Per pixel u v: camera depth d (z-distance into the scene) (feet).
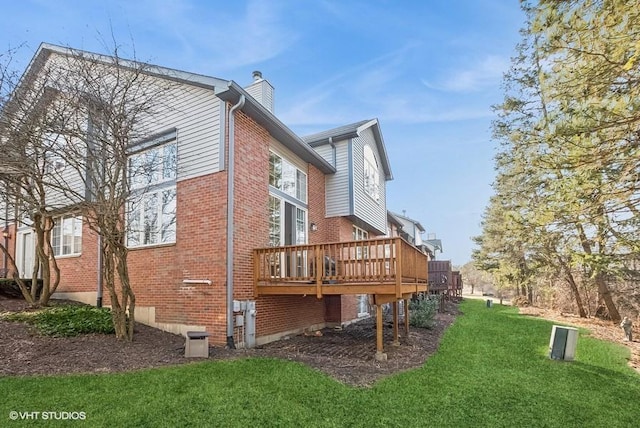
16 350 20.63
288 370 20.54
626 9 17.26
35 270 32.83
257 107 28.71
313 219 39.78
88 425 13.07
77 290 36.14
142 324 29.78
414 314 41.27
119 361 20.84
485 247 91.50
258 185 30.42
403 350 27.89
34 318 26.02
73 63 28.73
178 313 28.14
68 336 24.07
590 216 25.52
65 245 38.29
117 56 26.37
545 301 69.67
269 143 32.65
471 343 31.60
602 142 20.83
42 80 27.35
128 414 14.06
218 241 26.84
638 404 18.10
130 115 28.60
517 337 34.94
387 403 16.70
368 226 49.03
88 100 25.04
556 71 21.01
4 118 24.71
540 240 34.86
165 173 30.48
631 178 20.88
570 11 19.21
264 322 29.71
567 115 20.88
